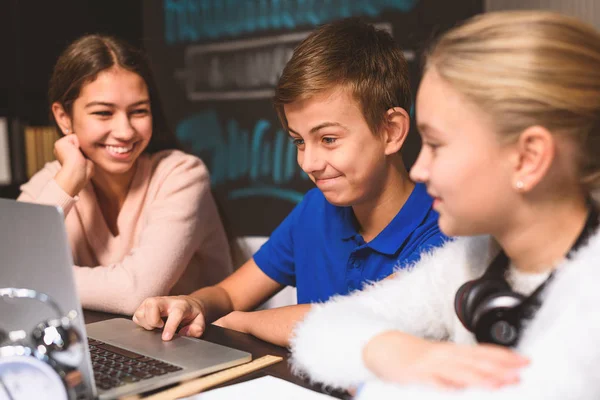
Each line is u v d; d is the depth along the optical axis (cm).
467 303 71
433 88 67
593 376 59
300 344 84
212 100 367
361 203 118
